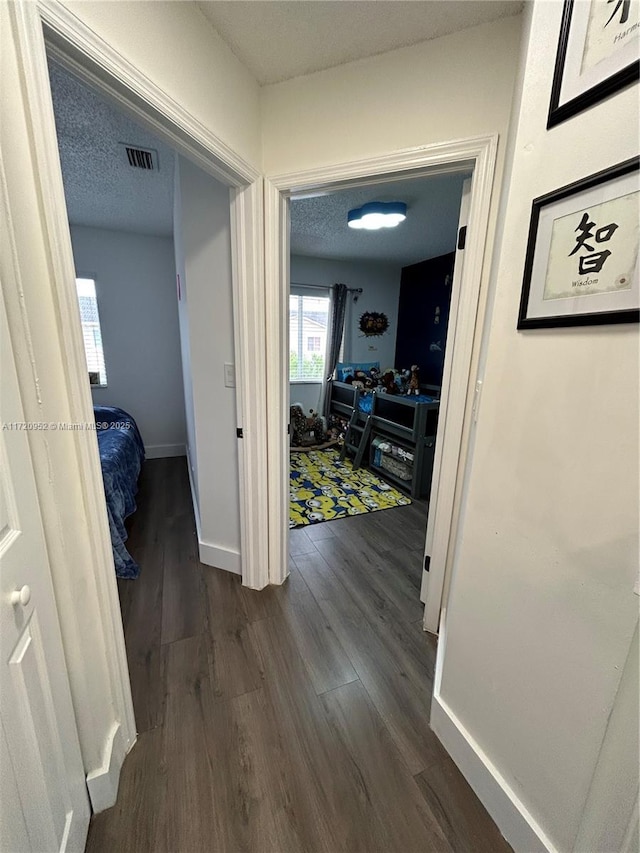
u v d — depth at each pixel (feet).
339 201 8.77
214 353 6.11
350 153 4.56
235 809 3.36
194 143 3.83
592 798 2.46
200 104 3.77
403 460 10.99
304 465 12.96
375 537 8.35
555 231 2.48
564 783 2.66
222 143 4.13
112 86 2.91
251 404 5.65
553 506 2.64
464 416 4.72
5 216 2.10
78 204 9.39
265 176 4.97
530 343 2.75
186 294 6.26
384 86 4.27
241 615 5.83
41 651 2.40
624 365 2.16
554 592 2.67
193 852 3.08
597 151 2.21
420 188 7.96
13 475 2.14
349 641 5.35
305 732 4.05
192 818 3.29
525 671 2.94
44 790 2.36
